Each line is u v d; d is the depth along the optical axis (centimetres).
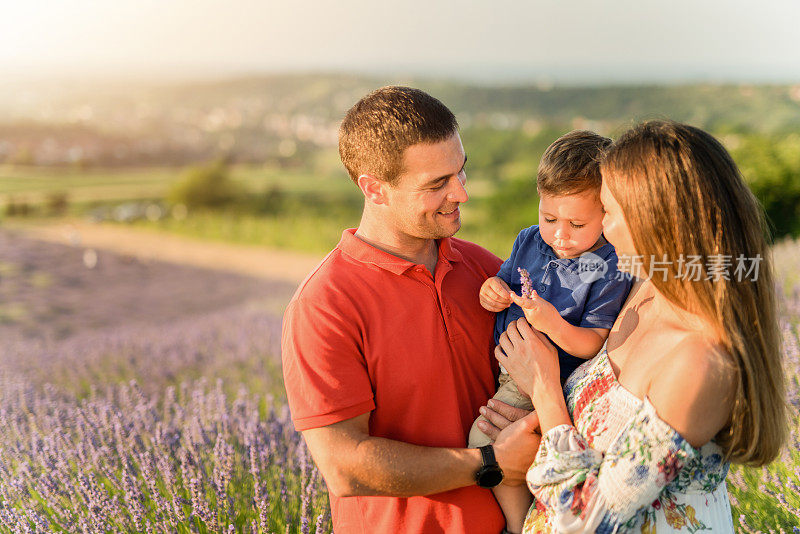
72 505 239
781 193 1318
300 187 6353
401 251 166
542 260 173
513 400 164
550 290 167
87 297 2172
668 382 124
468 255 186
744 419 123
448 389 160
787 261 552
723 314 121
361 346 156
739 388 120
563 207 156
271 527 215
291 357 155
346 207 5212
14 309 1948
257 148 9912
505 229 3055
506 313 172
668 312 136
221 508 215
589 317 158
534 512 149
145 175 7806
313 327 153
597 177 153
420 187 152
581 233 158
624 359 143
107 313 1906
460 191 156
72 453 261
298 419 152
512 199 3331
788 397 220
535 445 150
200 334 772
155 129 10694
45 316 1862
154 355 632
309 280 163
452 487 148
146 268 2756
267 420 279
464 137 7638
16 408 368
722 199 122
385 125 152
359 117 158
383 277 160
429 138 149
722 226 121
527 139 7331
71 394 438
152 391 471
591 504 129
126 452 254
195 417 275
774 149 1438
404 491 146
